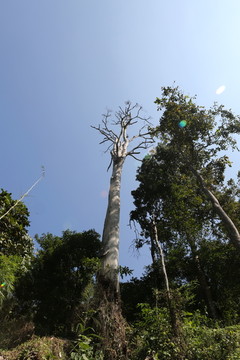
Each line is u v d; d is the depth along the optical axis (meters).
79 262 14.20
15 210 9.23
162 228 16.36
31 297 13.94
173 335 5.86
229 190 16.78
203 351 5.26
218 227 15.42
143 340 6.46
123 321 7.92
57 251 15.31
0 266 7.38
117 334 7.13
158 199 18.27
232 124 13.78
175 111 13.99
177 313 6.34
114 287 9.20
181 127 14.10
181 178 17.38
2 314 12.93
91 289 8.88
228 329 6.36
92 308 8.19
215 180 14.65
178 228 15.87
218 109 14.26
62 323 11.88
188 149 14.67
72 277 13.66
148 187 18.03
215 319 10.51
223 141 13.94
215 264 13.45
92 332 7.40
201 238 15.30
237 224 14.66
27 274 14.05
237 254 12.92
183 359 5.23
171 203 17.20
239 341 5.52
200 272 13.36
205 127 13.83
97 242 15.76
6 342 10.24
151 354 5.66
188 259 14.34
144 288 14.19
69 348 6.25
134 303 13.35
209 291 12.69
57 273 14.15
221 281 13.24
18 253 9.30
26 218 9.55
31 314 14.05
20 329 11.71
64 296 12.65
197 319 7.74
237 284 12.53
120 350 6.61
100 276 9.70
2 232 8.81
